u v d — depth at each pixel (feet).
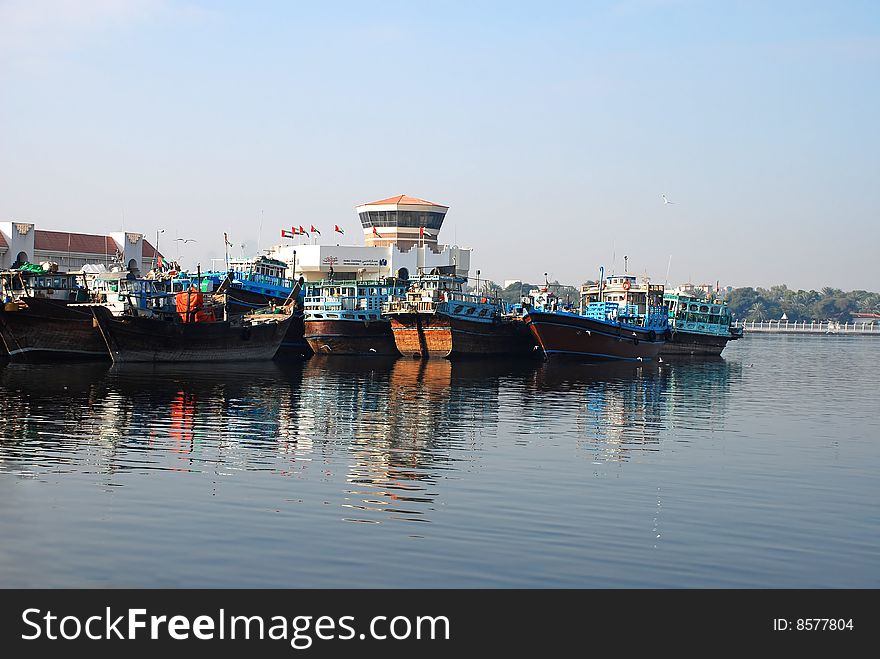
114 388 237.04
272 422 187.73
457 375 311.27
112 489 125.49
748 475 143.74
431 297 396.57
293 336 402.11
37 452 148.56
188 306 336.08
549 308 436.35
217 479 133.08
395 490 128.88
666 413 218.79
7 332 298.15
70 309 303.27
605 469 146.00
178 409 202.18
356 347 404.36
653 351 426.51
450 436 175.11
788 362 459.73
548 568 98.73
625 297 443.73
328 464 145.79
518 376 312.09
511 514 117.39
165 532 107.04
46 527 107.86
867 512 122.01
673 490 132.26
